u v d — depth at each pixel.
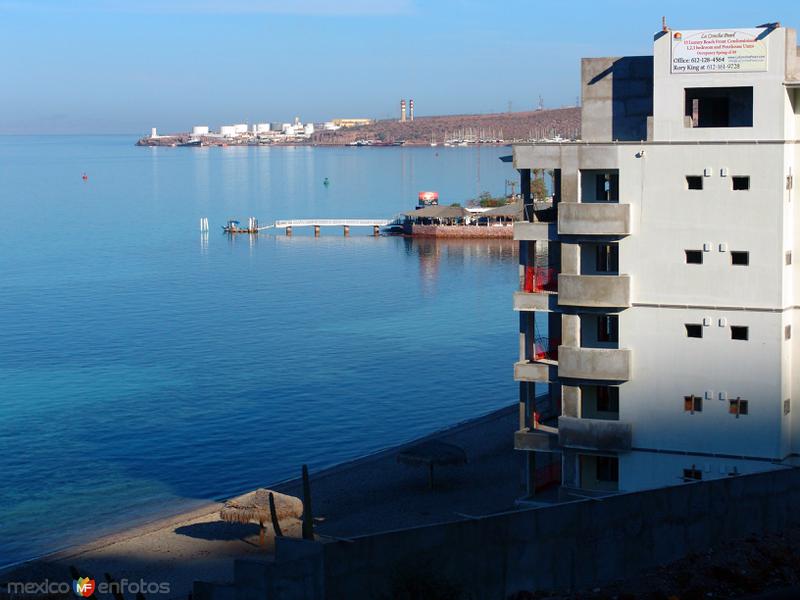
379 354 121.62
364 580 32.03
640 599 33.06
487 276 183.12
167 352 124.31
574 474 55.59
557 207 55.28
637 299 53.47
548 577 35.59
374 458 80.25
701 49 51.53
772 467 52.31
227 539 63.81
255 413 97.44
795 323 52.62
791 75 51.31
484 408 98.75
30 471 81.69
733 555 36.16
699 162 52.00
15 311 151.62
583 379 54.41
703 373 52.91
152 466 82.88
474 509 66.31
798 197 52.19
